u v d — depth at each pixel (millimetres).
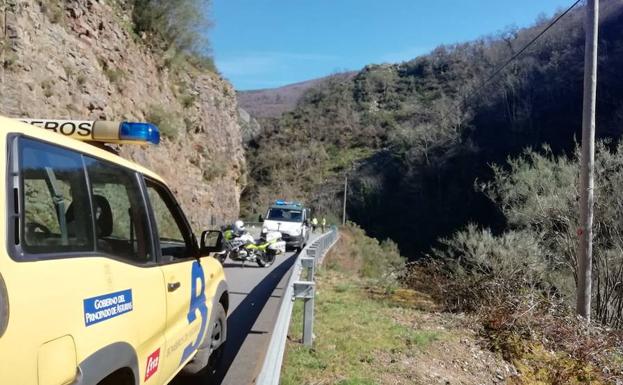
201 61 38781
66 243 2686
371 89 143750
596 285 14562
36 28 15664
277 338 4809
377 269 32438
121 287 3000
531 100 69188
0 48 13703
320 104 143125
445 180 79688
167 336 3734
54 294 2355
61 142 2836
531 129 67312
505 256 13328
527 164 17375
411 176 85688
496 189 20844
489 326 9359
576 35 62844
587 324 9984
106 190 3309
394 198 88500
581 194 11477
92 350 2613
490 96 77812
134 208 3594
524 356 8367
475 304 10641
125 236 3410
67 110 16531
